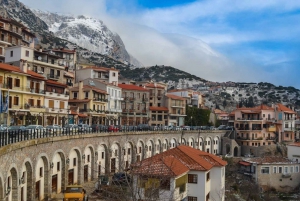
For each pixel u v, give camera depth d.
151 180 31.39
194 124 146.38
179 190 41.78
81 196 40.75
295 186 93.94
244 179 92.31
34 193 41.41
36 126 54.75
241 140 127.75
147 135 87.19
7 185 33.41
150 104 137.25
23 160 38.03
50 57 102.50
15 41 106.56
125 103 127.12
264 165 92.75
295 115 142.62
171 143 101.44
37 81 78.31
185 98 149.62
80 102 100.56
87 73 126.50
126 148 76.75
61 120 86.44
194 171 45.47
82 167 58.00
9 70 67.12
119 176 43.41
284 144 125.06
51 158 47.16
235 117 133.50
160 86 142.25
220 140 126.38
